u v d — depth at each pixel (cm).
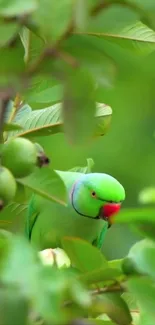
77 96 31
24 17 31
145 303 34
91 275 35
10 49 32
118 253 134
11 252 29
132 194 162
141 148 161
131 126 157
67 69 31
